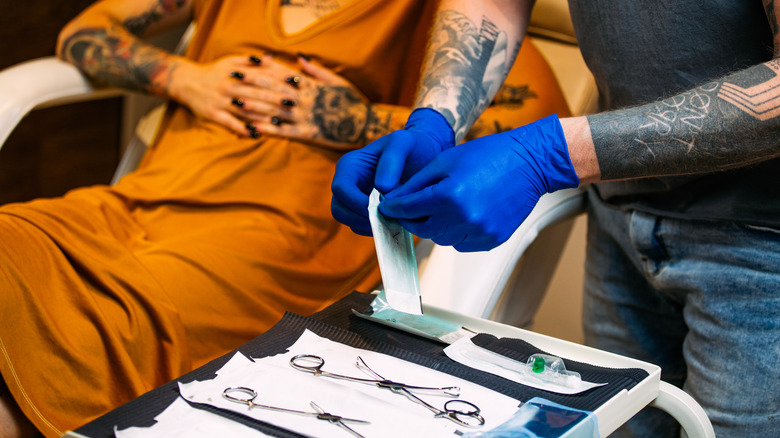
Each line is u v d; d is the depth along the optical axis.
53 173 2.48
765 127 0.68
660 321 1.07
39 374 0.80
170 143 1.30
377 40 1.21
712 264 0.87
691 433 0.66
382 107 1.22
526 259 1.32
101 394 0.81
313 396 0.60
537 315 1.75
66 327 0.83
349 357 0.67
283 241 1.10
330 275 1.14
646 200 0.95
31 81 1.28
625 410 0.62
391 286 0.64
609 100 0.95
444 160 0.71
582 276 1.68
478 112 0.93
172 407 0.58
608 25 0.86
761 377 0.83
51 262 0.88
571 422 0.56
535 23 1.43
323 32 1.23
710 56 0.81
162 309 0.89
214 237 1.06
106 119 2.78
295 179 1.18
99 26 1.36
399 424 0.56
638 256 0.99
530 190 0.73
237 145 1.19
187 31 1.49
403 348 0.70
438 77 0.90
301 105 1.19
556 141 0.74
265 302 1.05
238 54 1.28
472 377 0.64
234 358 0.65
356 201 0.73
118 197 1.14
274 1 1.26
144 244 1.04
